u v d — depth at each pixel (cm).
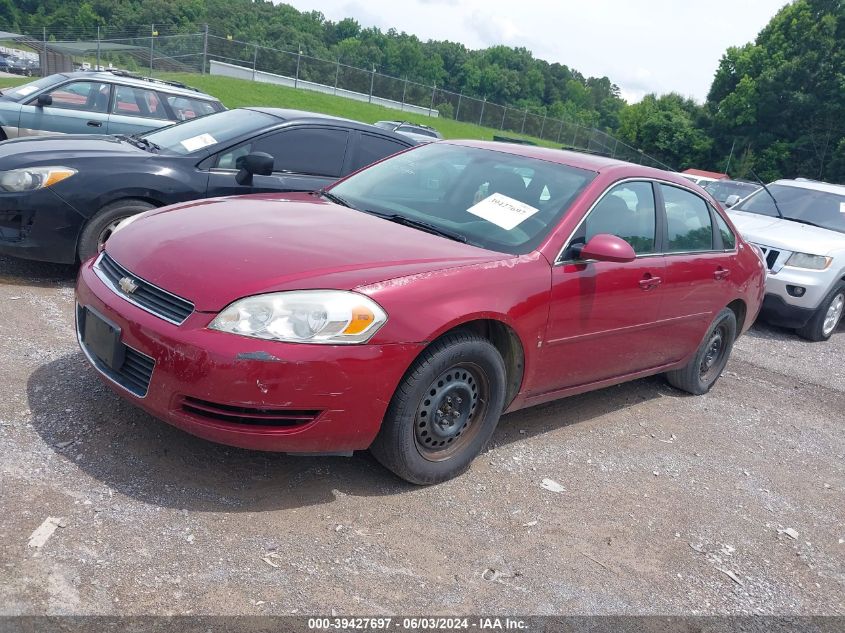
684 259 473
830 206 941
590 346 411
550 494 365
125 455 322
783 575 336
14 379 374
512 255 367
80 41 3791
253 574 263
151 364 296
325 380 289
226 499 306
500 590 282
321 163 647
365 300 299
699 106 7262
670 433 482
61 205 529
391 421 317
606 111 13338
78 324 348
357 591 265
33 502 278
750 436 508
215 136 613
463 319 324
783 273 821
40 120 973
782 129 6341
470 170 438
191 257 316
